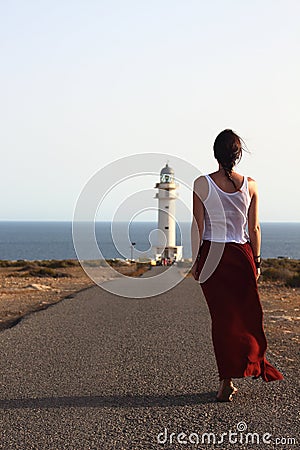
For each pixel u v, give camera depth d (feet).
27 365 24.31
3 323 38.14
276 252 377.30
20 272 113.80
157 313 41.45
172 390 20.52
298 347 28.81
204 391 20.40
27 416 17.58
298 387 20.97
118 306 45.85
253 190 20.12
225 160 19.79
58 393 20.08
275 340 30.89
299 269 104.37
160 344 29.14
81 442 15.39
